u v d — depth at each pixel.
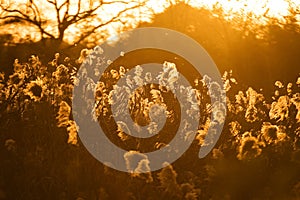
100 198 8.05
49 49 32.78
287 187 9.00
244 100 13.21
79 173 8.80
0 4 47.88
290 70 43.03
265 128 10.31
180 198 7.89
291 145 10.39
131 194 8.23
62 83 13.02
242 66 43.12
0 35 44.38
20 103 12.30
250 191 8.90
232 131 11.05
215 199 8.50
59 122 9.77
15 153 9.52
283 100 12.16
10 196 8.50
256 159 9.37
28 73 14.19
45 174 8.89
